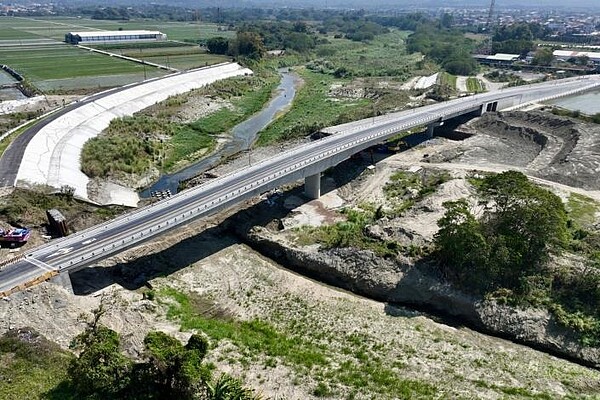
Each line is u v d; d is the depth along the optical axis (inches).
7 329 1904.5
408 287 2586.1
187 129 5374.0
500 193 2711.6
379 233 2972.4
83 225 2984.7
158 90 6417.3
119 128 4909.0
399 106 6245.1
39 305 2073.1
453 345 2251.5
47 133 4252.0
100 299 2352.4
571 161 4200.3
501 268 2500.0
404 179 3927.2
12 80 7116.1
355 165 4291.3
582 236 2950.3
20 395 1544.0
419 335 2311.8
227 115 6033.5
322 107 6569.9
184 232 3174.2
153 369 1620.3
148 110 5703.7
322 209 3503.9
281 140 4970.5
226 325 2315.5
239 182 3134.8
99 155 4106.8
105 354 1625.2
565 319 2289.6
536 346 2274.9
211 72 7815.0
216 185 3100.4
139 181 4020.7
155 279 2652.6
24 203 2957.7
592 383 2031.3
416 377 2003.0
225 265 2859.3
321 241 2992.1
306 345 2191.2
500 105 6058.1
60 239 2497.5
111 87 6614.2
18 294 2053.4
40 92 6136.8
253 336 2240.4
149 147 4520.2
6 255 2559.1
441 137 5290.4
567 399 1916.8
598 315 2316.7
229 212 3422.7
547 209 2588.6
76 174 3735.2
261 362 2032.5
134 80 7160.4
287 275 2795.3
